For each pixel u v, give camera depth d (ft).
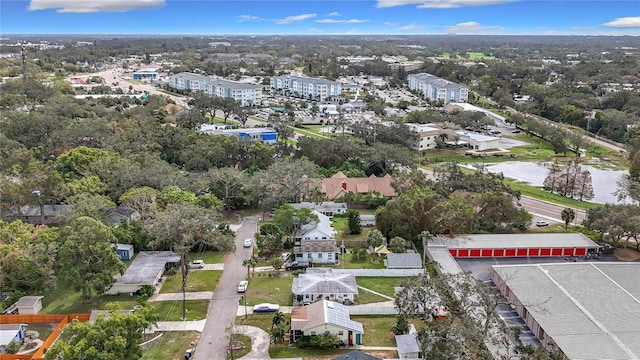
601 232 324.80
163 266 282.56
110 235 252.21
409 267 288.51
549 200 422.41
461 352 173.68
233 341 219.41
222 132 577.02
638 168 469.16
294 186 375.45
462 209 321.32
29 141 475.31
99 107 626.23
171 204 293.02
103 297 257.96
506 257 311.47
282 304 252.42
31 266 245.45
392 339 223.51
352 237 341.00
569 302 232.94
